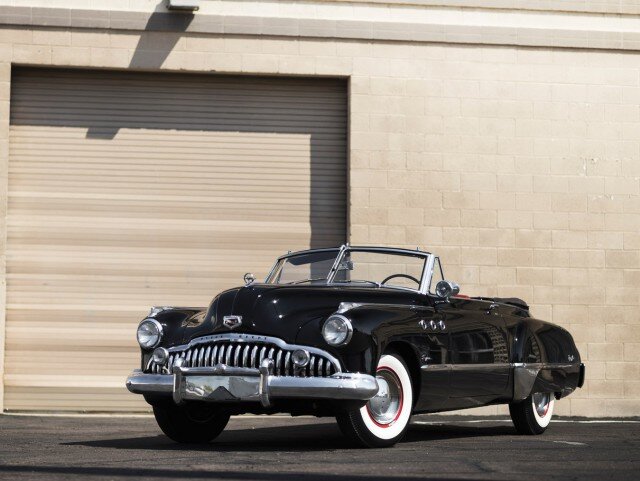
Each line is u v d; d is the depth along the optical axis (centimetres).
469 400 812
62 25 1280
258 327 711
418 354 747
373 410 721
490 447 756
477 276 1302
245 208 1307
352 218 1290
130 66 1284
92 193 1291
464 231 1304
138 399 1272
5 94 1271
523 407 912
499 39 1324
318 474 566
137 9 1288
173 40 1291
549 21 1338
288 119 1320
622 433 963
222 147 1312
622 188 1332
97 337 1276
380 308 724
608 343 1313
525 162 1320
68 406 1264
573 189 1325
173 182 1302
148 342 760
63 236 1283
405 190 1301
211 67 1294
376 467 602
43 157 1291
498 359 850
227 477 552
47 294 1275
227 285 1298
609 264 1322
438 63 1316
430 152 1308
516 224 1313
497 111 1321
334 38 1309
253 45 1301
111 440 825
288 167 1316
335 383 676
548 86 1331
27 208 1282
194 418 797
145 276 1288
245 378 696
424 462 634
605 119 1337
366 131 1302
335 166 1321
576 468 620
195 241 1297
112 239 1288
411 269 836
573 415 1301
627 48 1340
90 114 1300
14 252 1274
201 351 723
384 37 1309
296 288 747
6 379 1259
